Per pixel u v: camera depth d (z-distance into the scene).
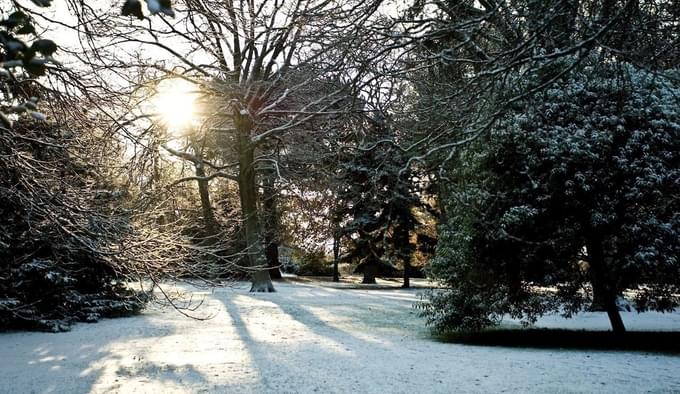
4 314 11.38
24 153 5.49
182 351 9.16
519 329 12.97
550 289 11.00
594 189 9.31
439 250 11.31
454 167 10.30
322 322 13.75
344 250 35.75
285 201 30.20
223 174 21.73
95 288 14.03
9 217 9.17
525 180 9.71
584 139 8.98
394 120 6.69
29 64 1.54
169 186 9.85
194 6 5.55
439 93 6.21
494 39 4.76
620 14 3.56
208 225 16.80
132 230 6.87
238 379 7.04
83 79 5.46
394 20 4.80
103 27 6.30
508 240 9.71
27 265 11.65
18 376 7.17
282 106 20.05
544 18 4.12
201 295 19.17
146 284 19.42
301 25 5.58
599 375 7.30
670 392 6.31
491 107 4.90
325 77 7.08
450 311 10.87
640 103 9.28
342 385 6.74
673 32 4.62
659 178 8.99
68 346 9.67
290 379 7.06
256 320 13.72
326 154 20.12
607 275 9.95
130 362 8.16
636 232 9.20
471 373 7.46
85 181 6.54
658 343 10.84
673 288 9.69
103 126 6.27
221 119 20.45
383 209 28.89
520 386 6.65
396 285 31.91
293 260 41.50
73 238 6.08
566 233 9.74
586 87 9.15
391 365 8.06
